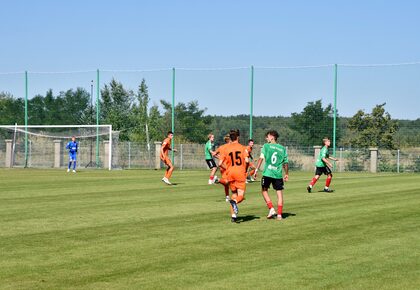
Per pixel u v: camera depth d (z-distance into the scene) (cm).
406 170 3656
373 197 1741
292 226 1120
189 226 1120
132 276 712
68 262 790
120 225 1132
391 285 673
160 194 1830
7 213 1325
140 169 3950
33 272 733
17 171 3506
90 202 1577
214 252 859
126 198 1694
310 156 3884
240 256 830
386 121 4059
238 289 652
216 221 1192
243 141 4069
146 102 5516
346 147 4078
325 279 698
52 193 1861
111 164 3994
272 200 1644
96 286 666
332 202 1584
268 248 890
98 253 852
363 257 823
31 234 1023
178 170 3781
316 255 838
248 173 2566
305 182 2494
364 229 1081
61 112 5206
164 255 837
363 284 677
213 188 2084
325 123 3866
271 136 1235
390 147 4044
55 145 4194
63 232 1045
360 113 4131
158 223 1160
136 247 898
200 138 5384
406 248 891
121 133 5422
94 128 4269
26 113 4284
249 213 1331
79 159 4194
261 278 702
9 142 4238
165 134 5525
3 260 804
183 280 692
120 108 5450
